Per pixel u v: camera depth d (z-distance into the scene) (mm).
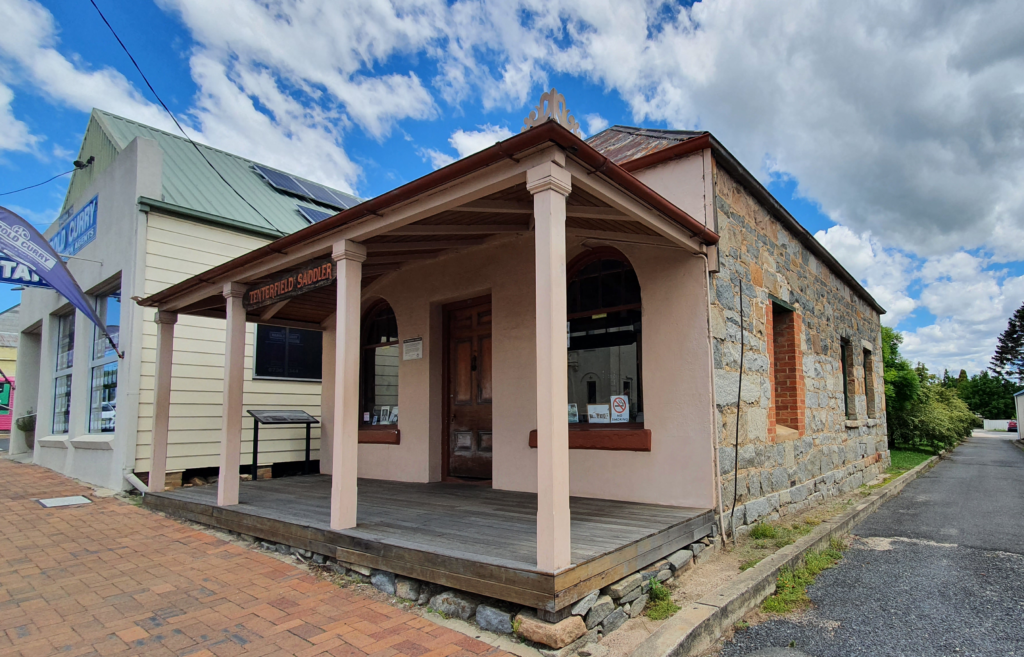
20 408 13344
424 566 3484
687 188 5359
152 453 6984
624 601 3369
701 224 4777
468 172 3557
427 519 4527
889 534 5973
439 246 5855
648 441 5078
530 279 6113
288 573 4270
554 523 2969
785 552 4551
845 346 9625
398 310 7551
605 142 7078
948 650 3088
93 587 4031
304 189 12641
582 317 5863
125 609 3594
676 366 5047
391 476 7391
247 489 6812
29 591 3961
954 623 3465
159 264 8469
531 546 3564
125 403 8039
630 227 4727
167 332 7148
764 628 3410
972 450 21953
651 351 5203
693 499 4797
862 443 9609
